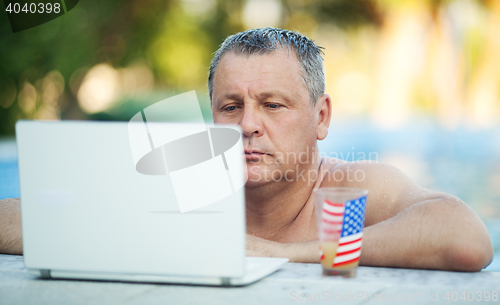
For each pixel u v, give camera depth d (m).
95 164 0.82
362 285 0.83
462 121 10.78
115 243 0.82
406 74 11.54
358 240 0.88
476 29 10.87
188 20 10.99
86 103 9.23
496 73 10.99
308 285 0.83
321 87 1.34
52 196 0.84
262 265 0.90
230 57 1.26
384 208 1.21
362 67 12.16
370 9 11.56
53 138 0.83
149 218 0.81
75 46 8.32
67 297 0.78
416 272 0.94
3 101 8.41
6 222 1.19
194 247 0.80
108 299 0.76
